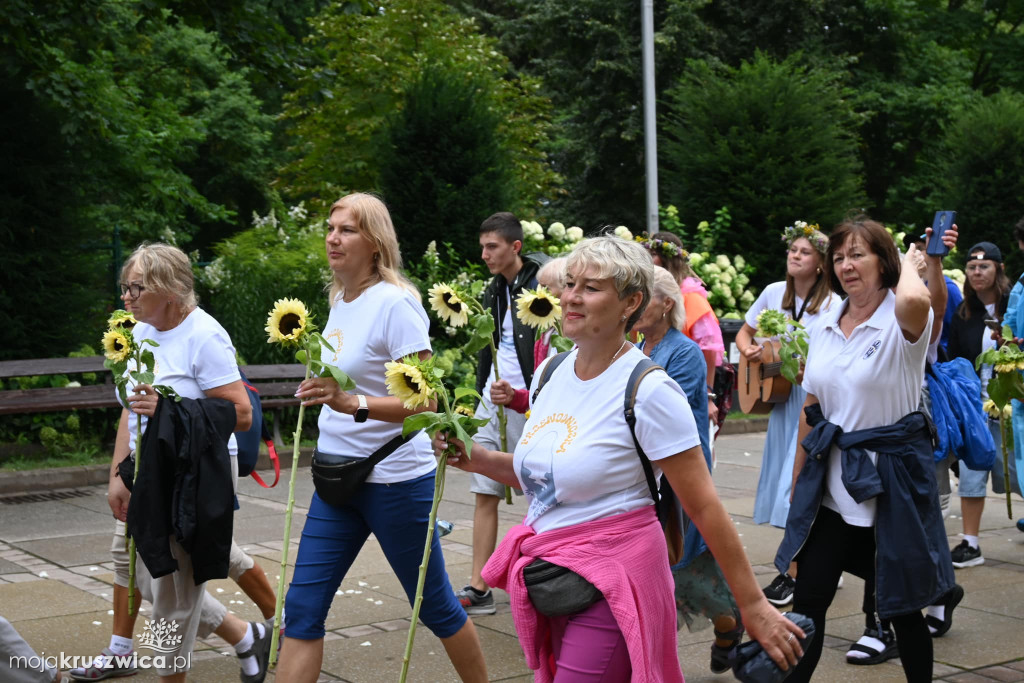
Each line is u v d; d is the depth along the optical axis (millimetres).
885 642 4734
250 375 10969
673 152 17625
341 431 3508
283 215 13922
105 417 11062
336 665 4652
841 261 3744
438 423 2676
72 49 14422
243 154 28234
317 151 19281
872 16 25859
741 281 15055
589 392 2617
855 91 24391
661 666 2605
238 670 4566
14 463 9891
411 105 14102
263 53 13727
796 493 3736
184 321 3936
